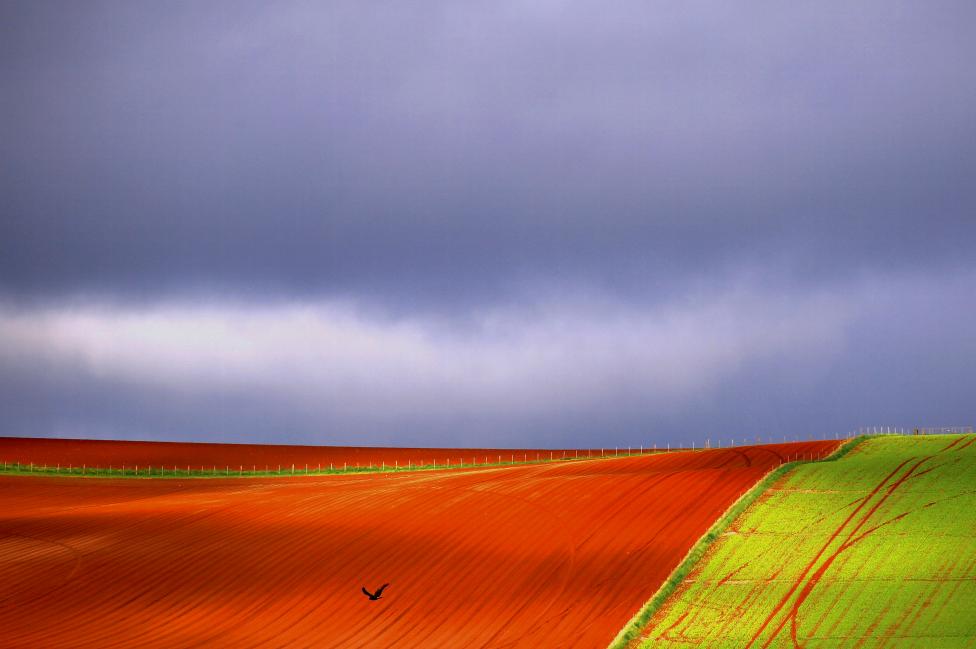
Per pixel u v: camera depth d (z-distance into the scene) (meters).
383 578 43.22
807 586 37.66
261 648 36.66
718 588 38.53
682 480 54.50
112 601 41.78
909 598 35.56
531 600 39.69
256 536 49.88
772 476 52.78
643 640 34.59
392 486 62.34
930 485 49.12
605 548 44.78
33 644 37.03
